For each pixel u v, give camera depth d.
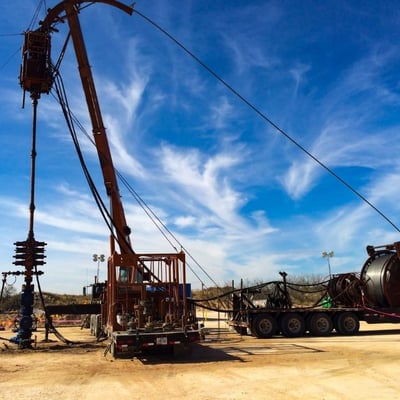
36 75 17.38
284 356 13.65
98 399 8.29
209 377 10.30
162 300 15.15
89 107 19.95
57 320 38.97
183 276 14.69
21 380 10.36
